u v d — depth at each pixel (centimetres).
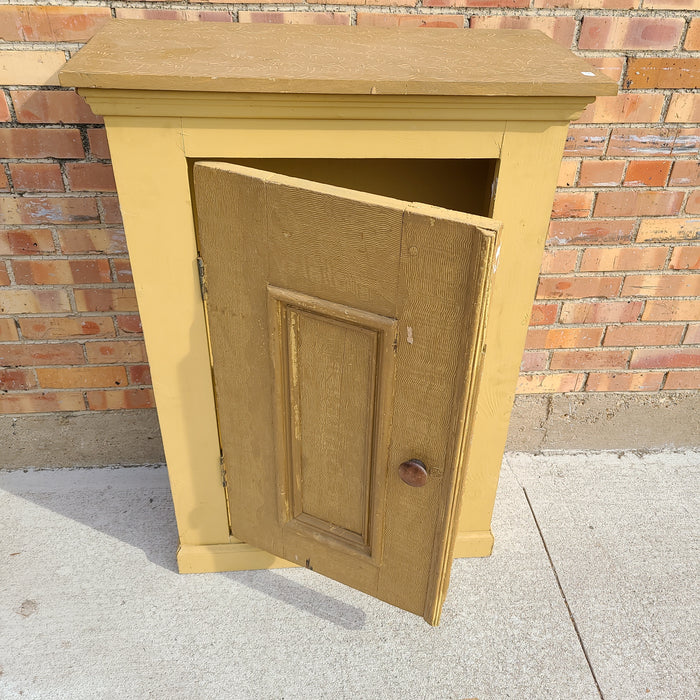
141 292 169
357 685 196
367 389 157
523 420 273
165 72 134
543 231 164
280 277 151
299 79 133
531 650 207
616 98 198
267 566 229
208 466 206
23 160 195
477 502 225
